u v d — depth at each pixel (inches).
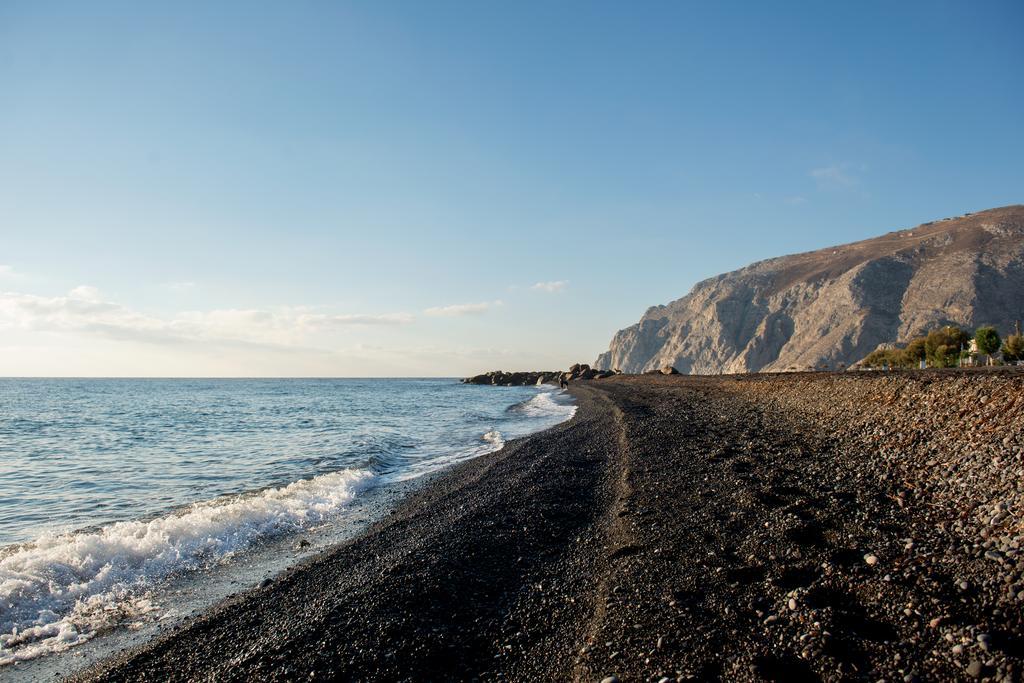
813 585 245.6
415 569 328.2
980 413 457.7
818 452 518.0
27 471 767.1
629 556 313.7
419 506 514.6
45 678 240.8
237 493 617.0
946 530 281.7
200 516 476.4
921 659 185.8
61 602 319.3
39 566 348.2
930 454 423.8
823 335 6638.8
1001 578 223.5
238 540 437.7
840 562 263.7
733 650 206.4
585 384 3631.9
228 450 964.0
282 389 5211.6
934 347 1962.4
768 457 522.0
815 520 323.9
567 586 291.3
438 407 2315.5
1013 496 294.4
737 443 622.2
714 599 248.5
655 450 634.8
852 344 5979.3
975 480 338.0
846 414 685.9
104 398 3164.4
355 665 226.5
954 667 179.5
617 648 219.6
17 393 3809.1
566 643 232.8
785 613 226.7
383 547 383.9
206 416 1812.3
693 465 525.7
